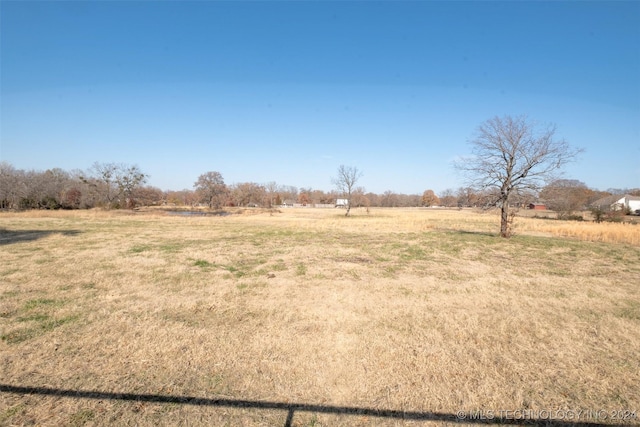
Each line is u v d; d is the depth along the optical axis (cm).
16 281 785
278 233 2048
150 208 5631
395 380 380
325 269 1002
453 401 343
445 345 475
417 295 737
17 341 459
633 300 718
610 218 3459
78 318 551
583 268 1084
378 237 1902
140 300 661
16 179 4291
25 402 323
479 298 720
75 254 1163
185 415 312
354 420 311
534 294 758
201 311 605
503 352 457
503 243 1700
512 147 1853
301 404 333
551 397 354
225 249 1364
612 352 461
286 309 625
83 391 345
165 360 415
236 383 367
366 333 515
